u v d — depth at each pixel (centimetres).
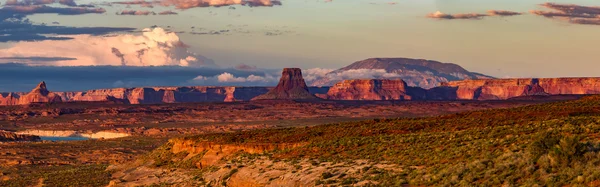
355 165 6544
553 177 4319
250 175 7469
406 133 8700
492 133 6800
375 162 6500
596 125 6159
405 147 6944
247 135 10419
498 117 9069
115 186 9875
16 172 13512
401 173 5694
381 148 7156
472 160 5484
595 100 10125
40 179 11369
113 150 19450
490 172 4809
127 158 17262
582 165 4356
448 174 5150
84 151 19238
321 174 6328
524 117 8806
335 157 7256
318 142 8444
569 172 4300
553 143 4766
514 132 6681
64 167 14688
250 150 9388
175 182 9112
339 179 6056
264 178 7131
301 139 9400
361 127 9700
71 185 10281
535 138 5497
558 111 8994
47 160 16850
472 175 4909
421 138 7256
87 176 11275
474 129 7619
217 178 8188
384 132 9031
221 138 10444
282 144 9212
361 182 5716
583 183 4125
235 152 9612
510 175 4631
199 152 10381
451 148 6275
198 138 11000
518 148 5394
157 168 10644
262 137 10031
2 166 15462
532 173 4547
